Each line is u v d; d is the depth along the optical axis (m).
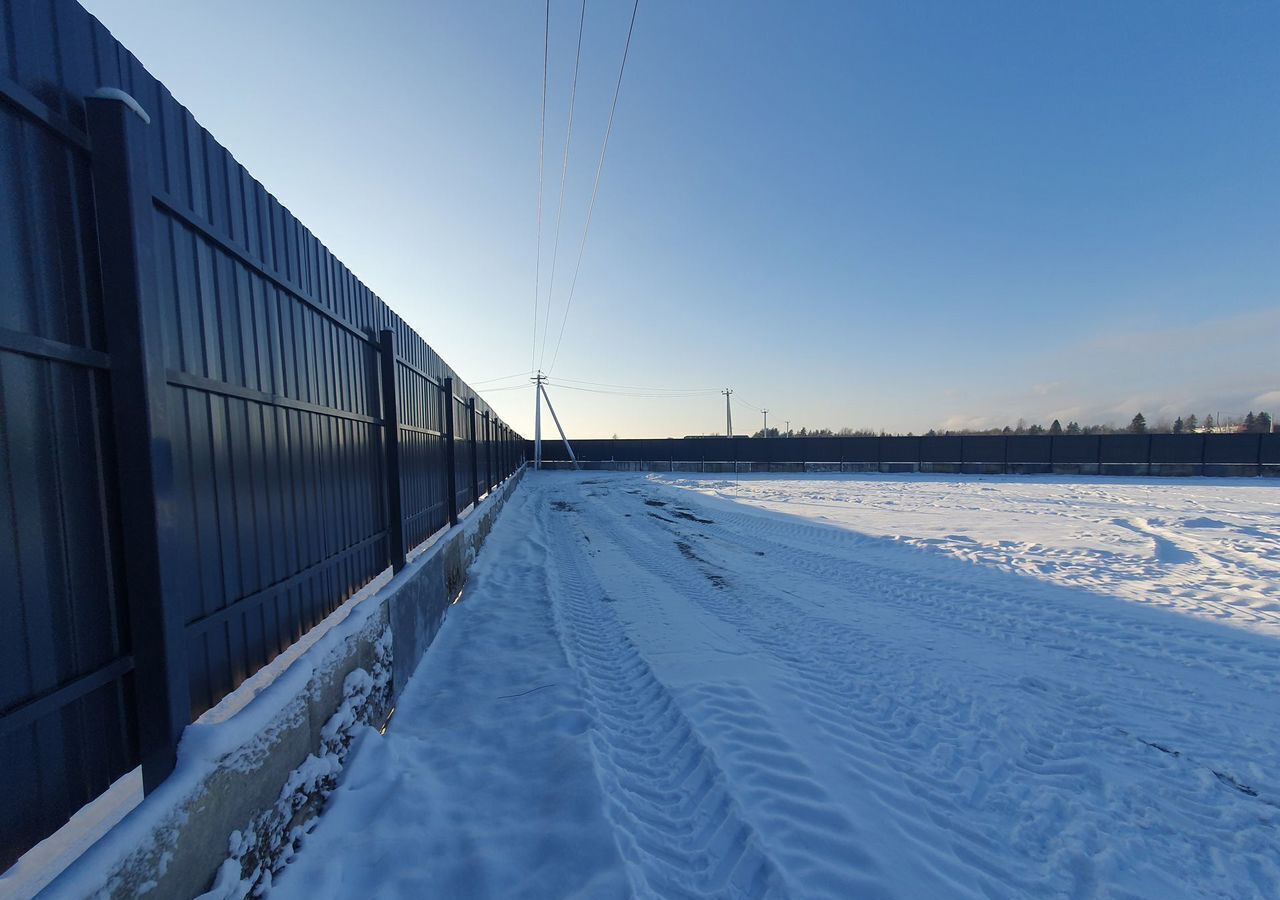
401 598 4.33
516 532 12.08
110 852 1.46
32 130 1.67
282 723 2.46
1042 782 3.30
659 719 4.01
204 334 2.43
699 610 6.72
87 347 1.85
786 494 19.80
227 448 2.61
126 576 1.97
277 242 3.17
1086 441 26.11
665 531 12.72
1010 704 4.26
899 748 3.64
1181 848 2.78
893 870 2.53
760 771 3.26
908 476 27.23
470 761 3.38
